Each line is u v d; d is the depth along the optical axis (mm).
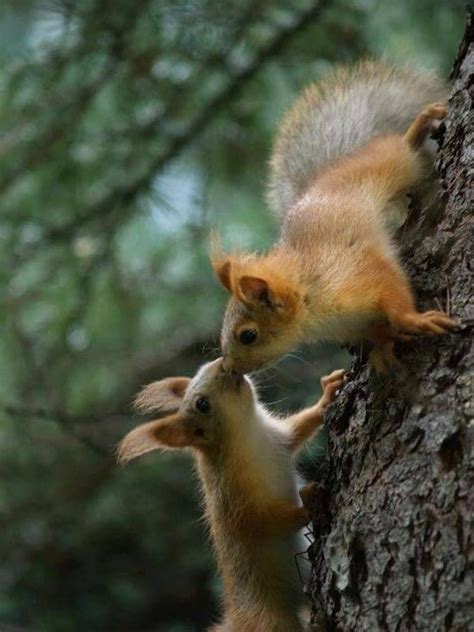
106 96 12453
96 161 12578
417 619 5418
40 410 11461
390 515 5695
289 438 8016
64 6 12180
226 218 13086
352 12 12273
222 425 7750
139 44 12156
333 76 8719
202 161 12812
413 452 5742
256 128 12562
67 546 16250
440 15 12250
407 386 5945
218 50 12188
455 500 5465
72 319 12852
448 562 5383
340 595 5879
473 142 6484
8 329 12930
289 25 12219
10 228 12625
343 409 6379
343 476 6152
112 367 14656
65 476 15961
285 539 7766
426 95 8375
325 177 7672
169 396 8242
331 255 6852
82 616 16234
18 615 16000
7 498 15977
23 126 12383
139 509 16344
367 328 6434
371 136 8164
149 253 14211
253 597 7750
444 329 5914
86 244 13008
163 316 14805
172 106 12367
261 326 6969
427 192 6801
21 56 12359
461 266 6137
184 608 16469
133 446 7785
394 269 6527
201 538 16391
